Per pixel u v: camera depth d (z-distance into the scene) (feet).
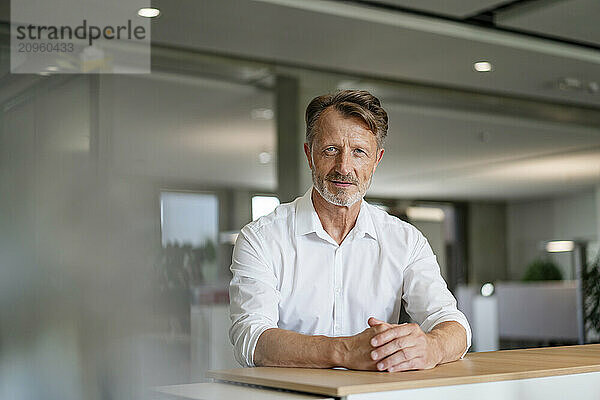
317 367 5.05
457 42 12.94
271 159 12.99
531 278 14.92
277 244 6.24
